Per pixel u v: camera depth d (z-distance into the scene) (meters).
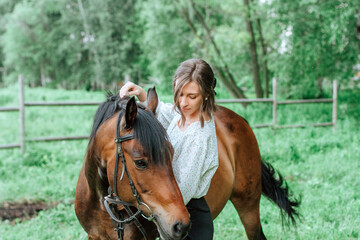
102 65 26.67
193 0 10.99
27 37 31.25
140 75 26.42
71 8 30.56
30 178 5.15
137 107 1.69
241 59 12.62
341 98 11.85
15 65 33.75
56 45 31.02
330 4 8.83
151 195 1.53
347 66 9.91
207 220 1.76
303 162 5.96
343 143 7.02
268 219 3.74
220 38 11.02
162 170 1.52
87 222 2.05
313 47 9.23
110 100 1.89
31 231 3.49
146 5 14.06
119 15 27.05
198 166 1.61
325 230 3.31
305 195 4.27
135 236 1.93
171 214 1.49
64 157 6.11
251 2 10.47
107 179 1.78
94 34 28.20
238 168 2.50
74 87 33.66
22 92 6.06
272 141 7.02
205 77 1.60
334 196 4.15
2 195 4.50
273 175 2.89
